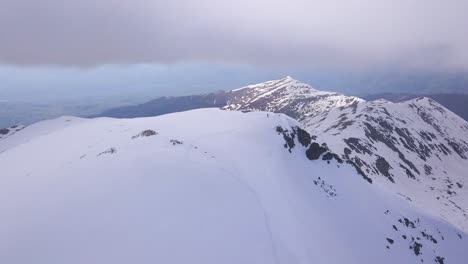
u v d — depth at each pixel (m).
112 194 40.34
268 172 54.44
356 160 162.12
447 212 140.75
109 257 31.67
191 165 47.72
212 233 35.41
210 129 70.00
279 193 49.06
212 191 42.47
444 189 173.50
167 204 38.38
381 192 78.75
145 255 31.73
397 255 55.16
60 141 102.00
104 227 35.31
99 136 87.81
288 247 37.69
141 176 43.44
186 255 32.16
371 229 57.94
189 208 38.28
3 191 54.44
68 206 39.66
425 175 190.62
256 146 64.38
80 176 46.78
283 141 71.81
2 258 33.94
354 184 73.31
